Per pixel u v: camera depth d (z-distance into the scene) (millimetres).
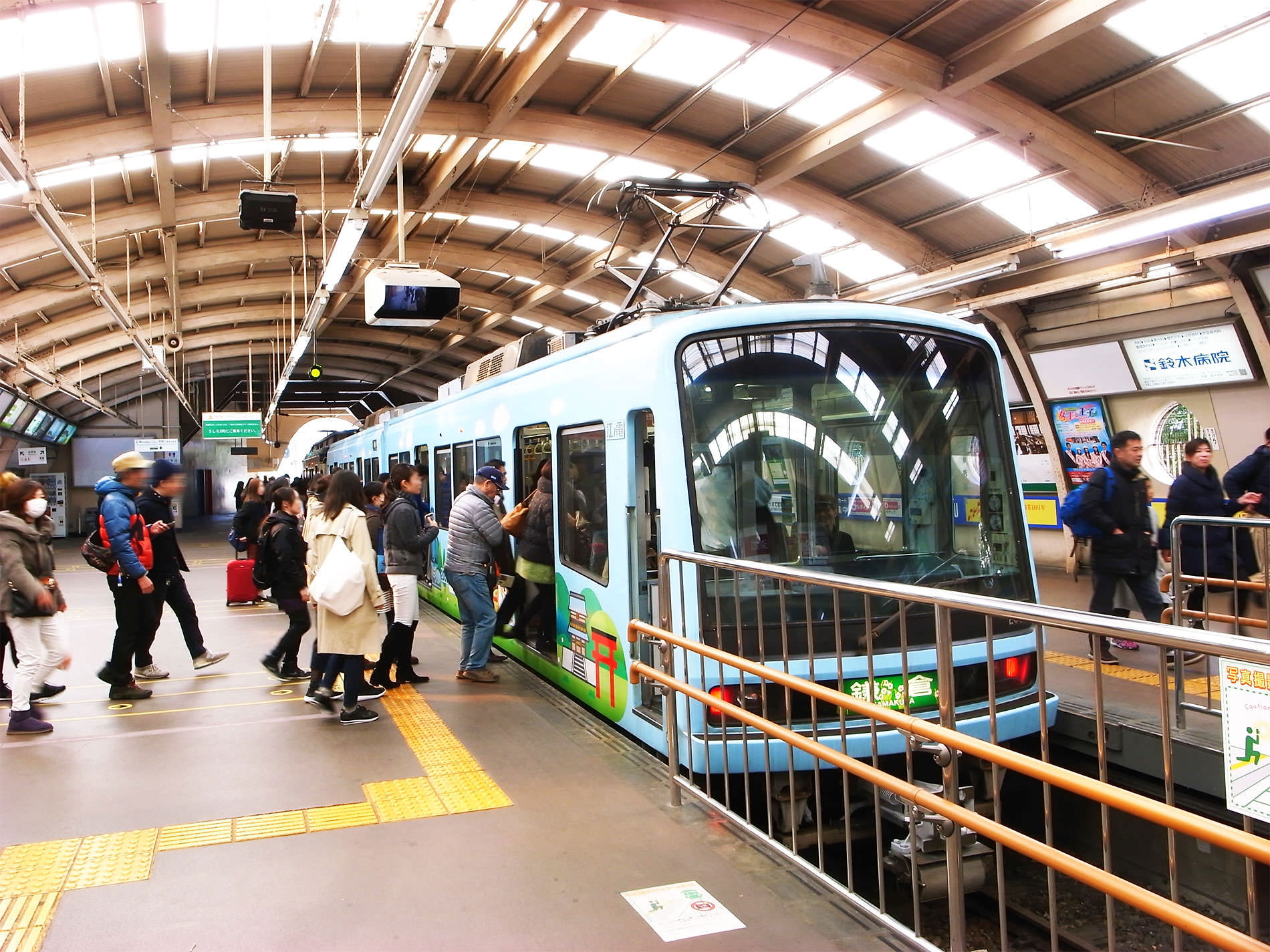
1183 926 2053
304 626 7109
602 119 13016
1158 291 12062
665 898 3383
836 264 16859
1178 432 12641
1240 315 11172
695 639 4531
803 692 3453
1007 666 4859
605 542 5594
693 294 20359
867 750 4473
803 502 4832
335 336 29016
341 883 3541
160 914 3303
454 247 19703
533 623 7309
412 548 6711
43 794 4562
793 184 13820
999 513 5168
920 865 4098
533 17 10430
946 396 5184
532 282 22359
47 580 5859
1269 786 2189
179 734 5617
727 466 4730
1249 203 7848
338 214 17594
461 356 32438
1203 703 5602
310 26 10383
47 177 12664
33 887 3529
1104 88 10148
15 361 17422
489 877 3584
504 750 5195
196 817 4234
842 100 11703
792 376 4914
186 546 23594
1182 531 6809
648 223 16953
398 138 7402
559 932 3145
